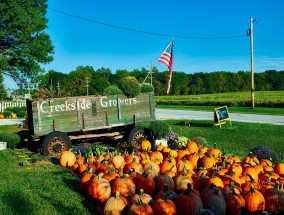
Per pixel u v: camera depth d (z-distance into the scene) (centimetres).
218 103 5209
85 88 10200
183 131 2077
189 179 699
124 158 921
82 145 1414
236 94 8931
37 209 623
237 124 2306
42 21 2320
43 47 2344
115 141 1428
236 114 3359
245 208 588
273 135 1820
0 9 2098
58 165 1032
